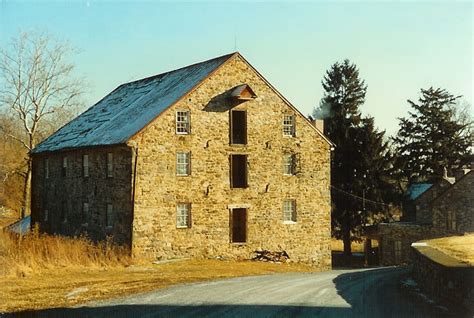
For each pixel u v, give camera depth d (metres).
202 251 35.88
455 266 16.27
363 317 14.95
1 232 29.66
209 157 36.38
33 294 19.14
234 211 38.31
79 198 40.66
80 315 15.57
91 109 50.09
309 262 38.88
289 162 38.97
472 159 63.62
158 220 34.69
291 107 38.94
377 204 57.03
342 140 57.81
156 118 34.81
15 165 62.97
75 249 29.11
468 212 46.44
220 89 36.84
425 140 64.69
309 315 15.27
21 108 55.12
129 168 34.31
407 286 20.44
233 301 17.61
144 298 18.25
